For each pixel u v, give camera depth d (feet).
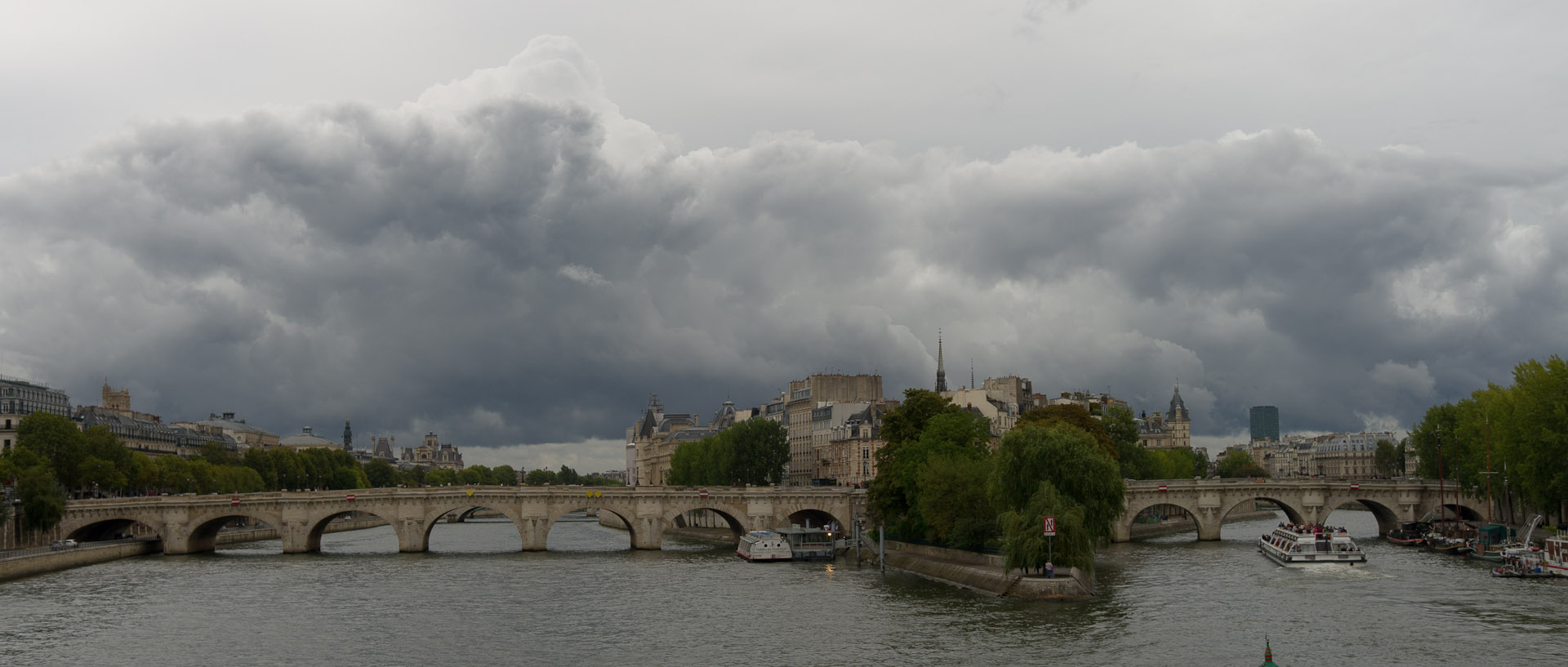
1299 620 408.05
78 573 599.57
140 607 471.62
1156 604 444.96
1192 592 477.36
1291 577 524.93
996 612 434.71
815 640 388.78
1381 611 423.23
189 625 428.15
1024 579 468.34
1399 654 352.28
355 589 527.40
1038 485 488.85
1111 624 403.95
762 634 402.93
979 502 563.07
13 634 412.16
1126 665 342.64
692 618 437.99
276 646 390.01
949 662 350.43
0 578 557.74
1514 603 440.04
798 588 523.29
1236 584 502.38
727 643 386.73
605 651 377.09
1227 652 356.59
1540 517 628.28
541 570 613.93
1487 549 600.39
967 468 577.43
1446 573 535.19
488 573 597.11
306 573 598.34
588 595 504.84
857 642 383.65
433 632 413.18
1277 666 338.13
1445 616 412.16
